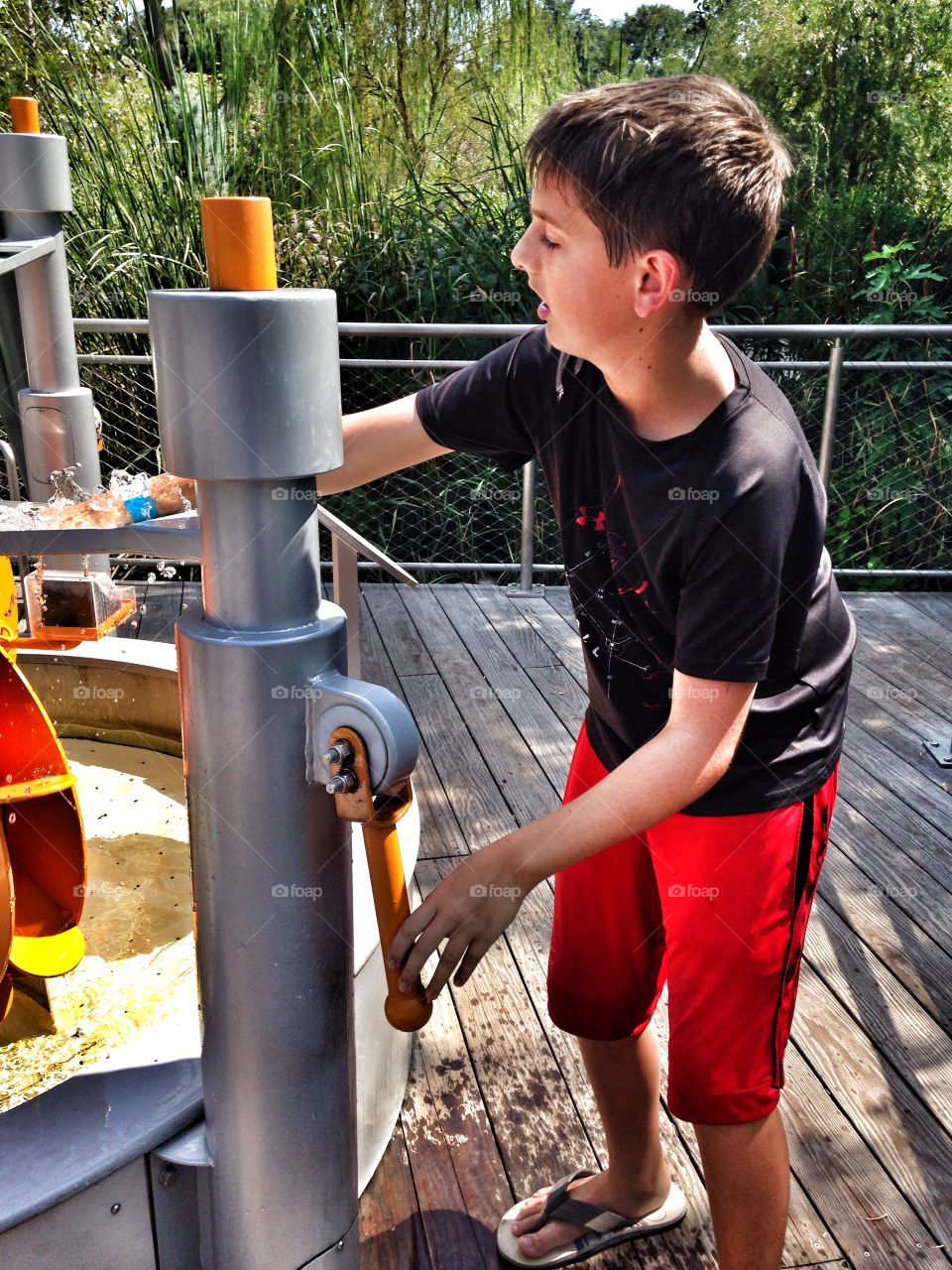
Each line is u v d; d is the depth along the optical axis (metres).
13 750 1.50
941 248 5.50
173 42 5.52
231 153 5.33
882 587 5.02
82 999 1.75
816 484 1.17
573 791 1.55
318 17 5.58
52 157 2.78
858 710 3.59
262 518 0.94
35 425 2.94
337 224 5.21
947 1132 1.87
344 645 1.02
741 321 5.17
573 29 6.22
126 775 2.50
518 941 2.37
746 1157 1.31
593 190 1.01
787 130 6.06
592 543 1.29
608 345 1.08
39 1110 1.26
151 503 1.14
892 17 6.04
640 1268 1.61
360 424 1.39
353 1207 1.24
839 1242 1.65
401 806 1.02
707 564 1.08
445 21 5.72
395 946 1.03
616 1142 1.62
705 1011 1.28
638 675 1.33
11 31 5.21
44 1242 1.17
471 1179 1.76
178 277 4.82
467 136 5.98
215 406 0.89
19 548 1.06
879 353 5.11
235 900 1.03
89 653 2.60
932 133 6.12
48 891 1.62
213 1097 1.14
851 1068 2.01
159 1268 1.28
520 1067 2.00
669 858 1.28
